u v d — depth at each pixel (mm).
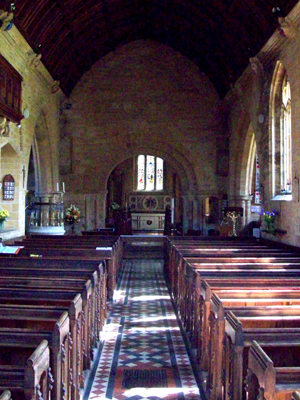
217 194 31344
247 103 25078
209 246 18156
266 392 4461
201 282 9586
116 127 31234
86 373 8922
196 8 23469
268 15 18406
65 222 29906
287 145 20453
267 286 9328
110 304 16000
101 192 31203
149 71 31312
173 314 14648
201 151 31328
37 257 13758
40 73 23188
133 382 9055
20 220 20297
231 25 22141
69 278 10500
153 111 31266
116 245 19188
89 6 22766
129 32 29641
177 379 9242
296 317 6926
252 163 28812
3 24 16078
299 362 6016
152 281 20781
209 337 8305
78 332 7727
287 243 18250
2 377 4594
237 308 7117
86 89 31094
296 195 17156
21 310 7086
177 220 43875
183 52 30906
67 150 30953
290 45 17688
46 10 19547
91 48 28312
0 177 19875
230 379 6406
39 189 27938
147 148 31688
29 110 21656
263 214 20812
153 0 25406
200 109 31266
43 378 5109
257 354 4961
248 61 23094
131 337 12133
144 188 45812
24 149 20859
